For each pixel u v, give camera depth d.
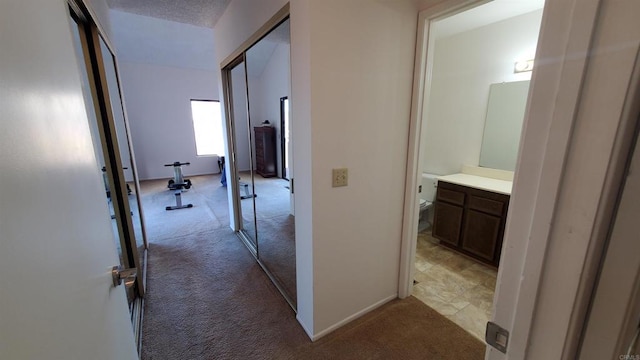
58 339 0.46
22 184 0.41
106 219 0.87
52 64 0.58
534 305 0.41
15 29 0.43
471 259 2.60
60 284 0.49
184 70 6.22
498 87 2.60
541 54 0.36
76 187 0.63
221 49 2.81
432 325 1.75
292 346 1.59
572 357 0.39
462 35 2.80
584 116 0.33
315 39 1.27
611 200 0.33
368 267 1.78
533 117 0.38
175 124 6.35
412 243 1.92
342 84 1.40
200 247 2.89
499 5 2.20
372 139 1.59
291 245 2.38
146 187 5.57
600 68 0.31
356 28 1.38
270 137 2.76
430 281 2.24
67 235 0.54
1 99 0.37
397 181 1.78
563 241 0.37
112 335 0.74
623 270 0.36
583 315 0.37
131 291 1.96
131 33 4.45
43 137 0.49
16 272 0.37
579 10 0.31
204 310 1.90
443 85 3.05
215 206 4.34
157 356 1.52
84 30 1.60
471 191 2.47
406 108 1.68
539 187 0.38
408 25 1.55
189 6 2.45
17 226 0.39
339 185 1.52
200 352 1.55
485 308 1.91
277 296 2.05
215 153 6.94
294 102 1.48
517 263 0.43
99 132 1.73
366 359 1.50
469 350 1.56
